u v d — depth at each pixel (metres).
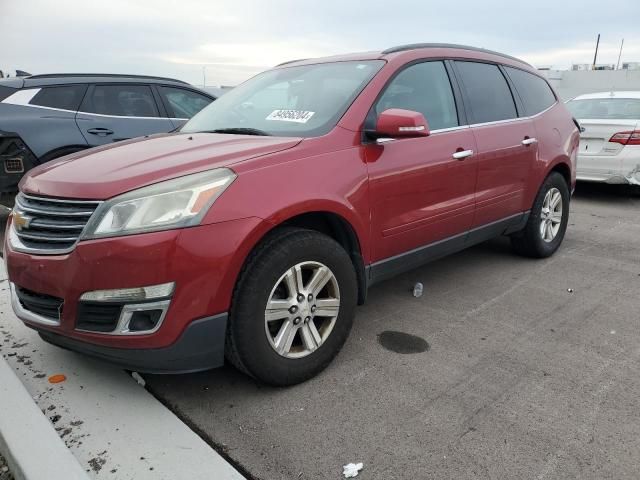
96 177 2.43
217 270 2.32
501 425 2.44
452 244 3.82
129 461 2.18
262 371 2.58
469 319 3.61
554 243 5.02
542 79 5.06
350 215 2.86
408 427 2.43
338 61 3.66
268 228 2.46
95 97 6.08
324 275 2.75
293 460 2.22
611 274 4.54
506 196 4.23
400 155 3.19
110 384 2.73
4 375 2.71
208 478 2.09
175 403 2.61
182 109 6.85
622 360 3.05
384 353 3.13
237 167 2.48
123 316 2.26
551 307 3.82
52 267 2.34
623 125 7.23
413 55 3.58
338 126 2.97
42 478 2.01
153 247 2.21
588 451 2.26
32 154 5.55
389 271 3.32
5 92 5.56
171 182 2.34
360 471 2.15
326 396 2.68
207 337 2.38
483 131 3.91
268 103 3.52
